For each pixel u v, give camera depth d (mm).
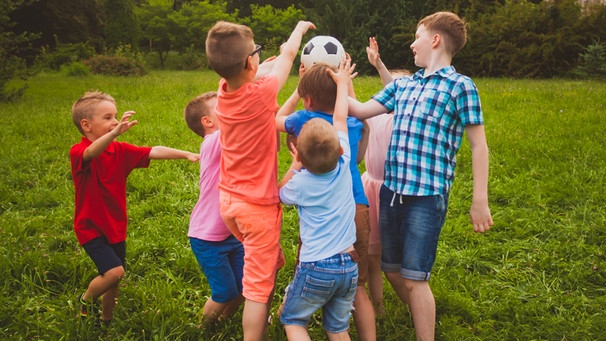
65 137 7789
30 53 23203
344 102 2746
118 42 25188
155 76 19016
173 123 8703
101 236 3086
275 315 3191
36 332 3168
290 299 2682
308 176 2631
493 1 21500
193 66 25453
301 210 2684
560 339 3150
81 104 3059
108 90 13281
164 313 3307
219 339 3088
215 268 3016
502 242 4484
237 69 2590
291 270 3918
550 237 4504
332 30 21766
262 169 2693
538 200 5188
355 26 21484
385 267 3002
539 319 3318
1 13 11820
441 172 2793
